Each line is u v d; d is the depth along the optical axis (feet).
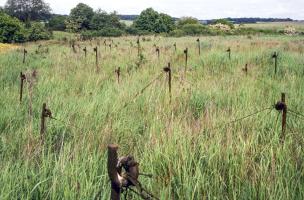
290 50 69.67
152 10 263.70
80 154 16.58
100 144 17.99
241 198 13.82
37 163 15.48
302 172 15.07
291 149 17.11
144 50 71.00
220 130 19.49
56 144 18.95
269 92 30.01
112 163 8.59
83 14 270.26
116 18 279.49
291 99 27.73
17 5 380.58
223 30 228.63
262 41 100.42
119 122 21.21
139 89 30.66
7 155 17.03
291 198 13.65
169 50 69.87
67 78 37.76
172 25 263.70
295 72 43.19
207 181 14.30
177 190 13.89
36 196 13.38
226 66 47.06
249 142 17.72
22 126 20.90
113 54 63.93
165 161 15.75
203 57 55.06
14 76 39.50
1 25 151.23
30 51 80.89
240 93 29.30
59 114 22.22
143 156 16.49
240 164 15.70
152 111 24.12
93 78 36.76
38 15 386.32
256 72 41.09
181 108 24.94
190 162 15.23
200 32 220.23
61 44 119.34
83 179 13.73
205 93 29.07
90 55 62.90
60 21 284.82
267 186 13.88
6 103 25.85
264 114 22.40
